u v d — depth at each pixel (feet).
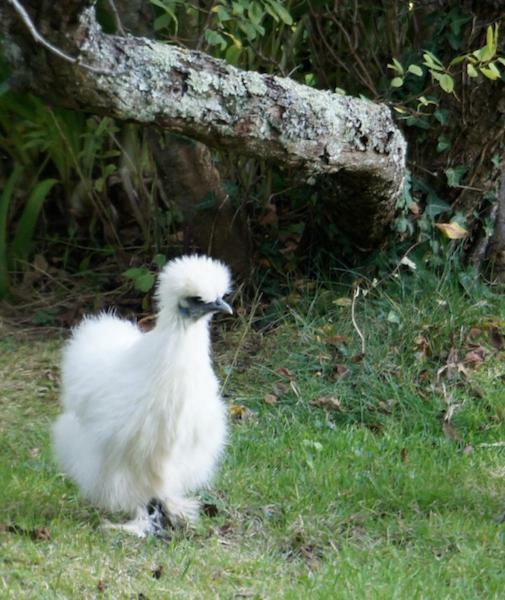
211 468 24.81
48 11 23.47
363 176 31.96
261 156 29.63
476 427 30.73
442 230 35.19
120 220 41.52
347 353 33.30
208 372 23.31
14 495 25.20
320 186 34.24
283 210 38.70
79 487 24.59
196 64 27.45
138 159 39.27
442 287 35.68
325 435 29.78
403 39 36.94
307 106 29.58
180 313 22.56
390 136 31.81
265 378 32.89
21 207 41.83
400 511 25.99
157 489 23.86
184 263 23.16
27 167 41.14
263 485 26.71
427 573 22.76
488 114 35.14
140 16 35.12
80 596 20.99
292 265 37.22
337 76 38.11
